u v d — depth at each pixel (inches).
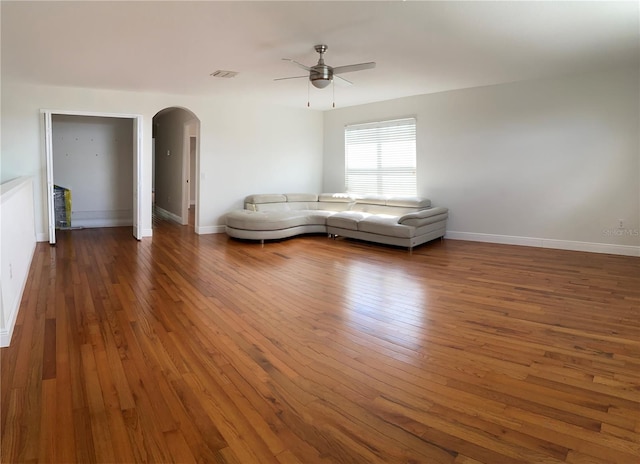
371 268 192.7
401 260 209.6
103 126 314.5
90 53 174.7
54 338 110.9
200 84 237.0
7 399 81.5
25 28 145.3
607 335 114.2
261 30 146.7
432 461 65.5
